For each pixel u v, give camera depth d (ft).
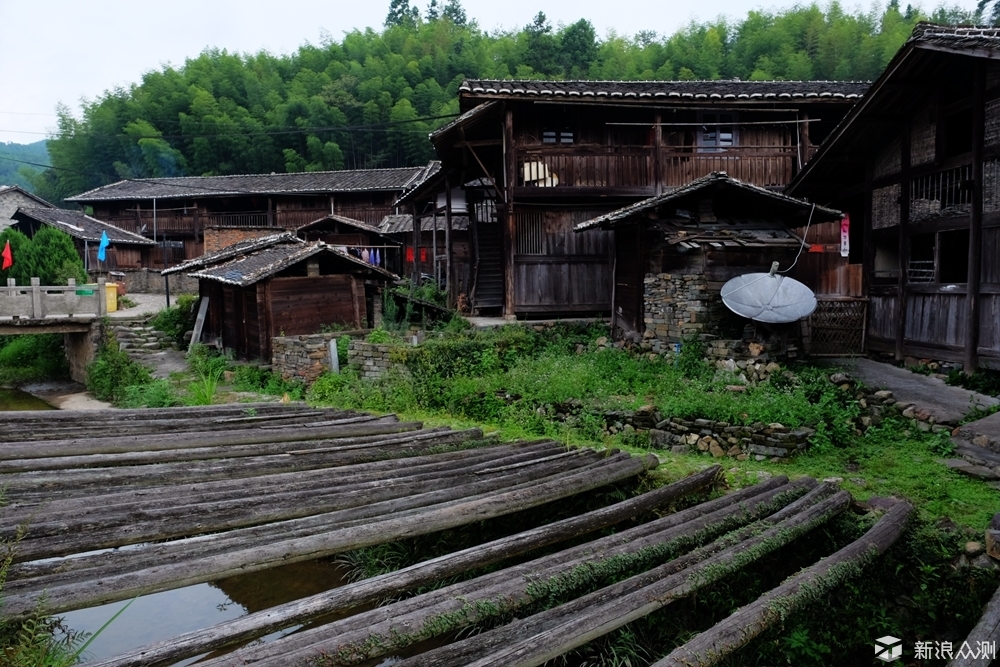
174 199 99.96
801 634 16.16
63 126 134.31
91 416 22.16
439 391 33.22
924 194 31.04
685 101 40.34
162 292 84.74
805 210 34.22
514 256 43.24
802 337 33.68
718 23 139.54
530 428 28.58
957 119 30.09
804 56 101.91
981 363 27.71
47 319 55.36
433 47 140.77
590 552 14.97
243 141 119.24
